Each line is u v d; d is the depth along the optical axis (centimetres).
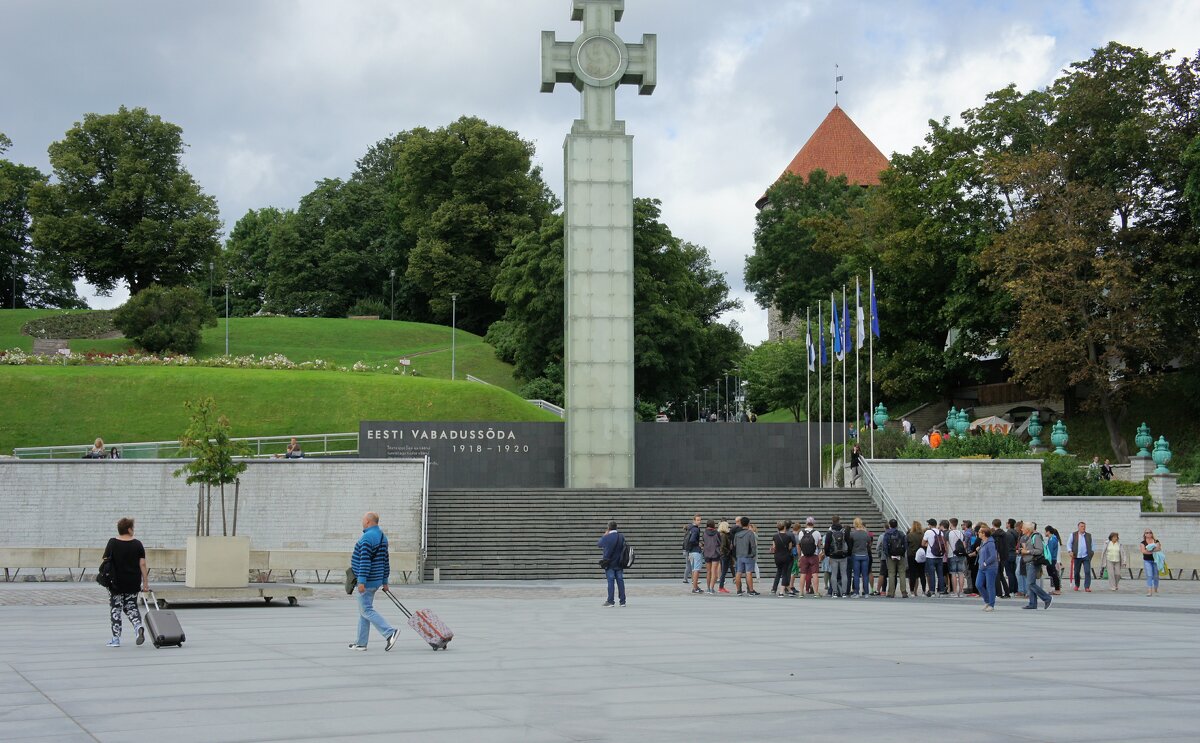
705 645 1648
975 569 3078
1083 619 2195
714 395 10844
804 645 1647
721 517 4184
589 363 4900
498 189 10762
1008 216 5994
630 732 936
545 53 4969
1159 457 4488
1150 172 5425
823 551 3031
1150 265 5325
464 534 3981
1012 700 1102
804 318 9569
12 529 4075
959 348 6169
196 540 2570
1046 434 5984
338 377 6462
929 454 4653
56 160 9444
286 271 12475
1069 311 5116
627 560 2550
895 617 2220
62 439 5662
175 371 6431
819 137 11581
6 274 11469
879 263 6494
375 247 12512
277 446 5697
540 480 5169
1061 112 5544
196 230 9519
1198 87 5403
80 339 8825
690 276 8800
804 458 5381
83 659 1484
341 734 932
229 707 1078
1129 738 898
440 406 6191
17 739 912
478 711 1049
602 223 4944
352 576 1589
